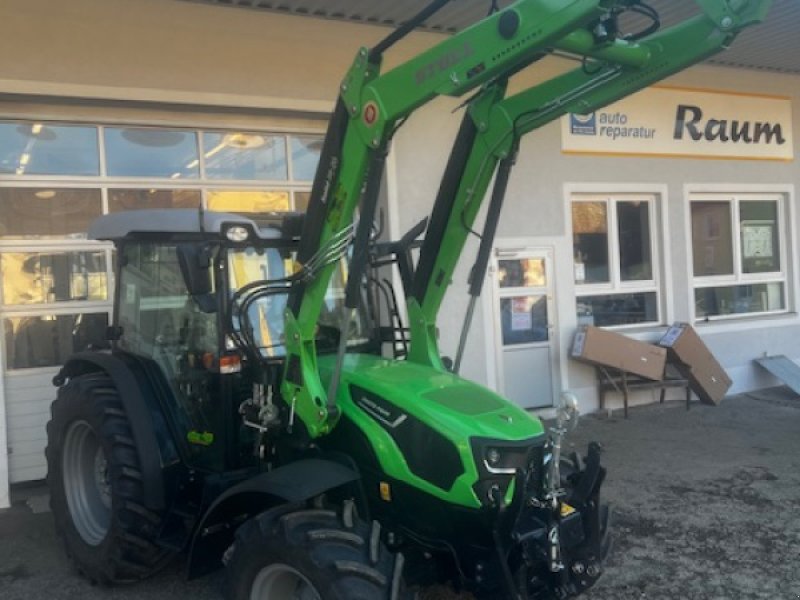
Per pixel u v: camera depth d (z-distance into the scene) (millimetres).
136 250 4801
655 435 8078
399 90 3418
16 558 4969
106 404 4371
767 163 10648
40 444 6559
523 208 8852
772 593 4324
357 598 2949
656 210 9883
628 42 3449
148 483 4141
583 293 9477
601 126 9367
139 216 4398
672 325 9703
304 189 7785
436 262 4316
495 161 4082
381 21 7578
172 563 4809
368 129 3525
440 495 3434
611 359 8812
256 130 7480
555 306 9055
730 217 10547
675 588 4402
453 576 3535
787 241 10891
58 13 6352
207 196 7281
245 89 7113
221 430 4039
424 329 4340
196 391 4246
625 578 4543
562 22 2908
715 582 4477
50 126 6625
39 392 6547
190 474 4270
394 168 7930
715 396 9406
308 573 3082
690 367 9273
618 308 9750
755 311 10773
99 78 6520
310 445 3770
